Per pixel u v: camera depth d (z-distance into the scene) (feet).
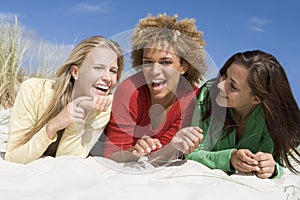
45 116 7.86
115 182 5.97
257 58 7.75
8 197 5.21
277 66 7.93
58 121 7.41
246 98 7.80
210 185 6.12
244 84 7.66
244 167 7.58
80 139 7.86
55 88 7.97
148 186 5.81
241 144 8.32
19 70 16.76
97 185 5.74
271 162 7.55
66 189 5.55
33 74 16.93
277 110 7.86
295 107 8.18
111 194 5.44
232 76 7.70
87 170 6.65
